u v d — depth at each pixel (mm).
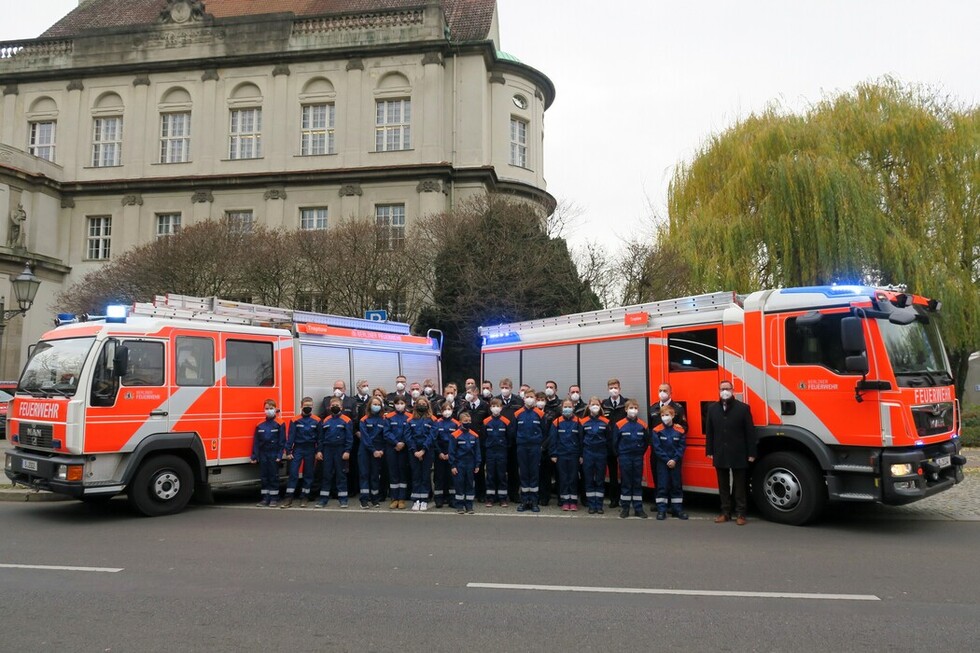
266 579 6016
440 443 10094
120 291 20875
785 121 19266
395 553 7051
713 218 18547
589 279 19141
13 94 32500
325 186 29531
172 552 7109
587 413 10133
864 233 16922
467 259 18953
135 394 9242
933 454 8359
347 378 12203
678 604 5277
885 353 8070
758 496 9016
